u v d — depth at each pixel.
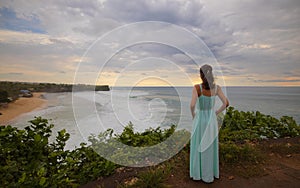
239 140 3.96
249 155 3.14
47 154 2.68
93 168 2.48
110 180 2.44
